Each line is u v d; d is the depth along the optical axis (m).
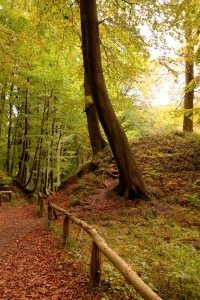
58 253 5.84
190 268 3.74
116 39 13.77
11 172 23.38
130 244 6.05
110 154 15.07
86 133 22.67
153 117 23.73
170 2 10.09
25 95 21.86
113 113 9.94
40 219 11.23
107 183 12.80
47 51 13.68
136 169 10.60
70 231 7.46
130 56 14.69
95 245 3.98
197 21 10.66
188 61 13.55
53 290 4.07
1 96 18.97
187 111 12.52
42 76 17.91
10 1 17.05
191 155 13.12
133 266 4.56
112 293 3.71
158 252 5.54
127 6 11.34
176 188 11.02
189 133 15.80
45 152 23.19
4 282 4.58
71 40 14.59
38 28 12.99
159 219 8.44
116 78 15.12
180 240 6.36
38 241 7.19
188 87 11.95
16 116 22.52
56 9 11.96
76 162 33.09
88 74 9.51
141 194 10.45
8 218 12.27
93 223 8.71
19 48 11.43
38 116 20.55
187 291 3.68
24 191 21.92
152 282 4.00
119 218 9.02
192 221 8.09
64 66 18.77
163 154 13.52
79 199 11.82
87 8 9.15
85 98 15.52
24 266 5.32
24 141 22.52
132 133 23.70
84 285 4.11
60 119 20.64
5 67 11.35
